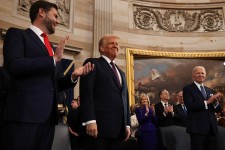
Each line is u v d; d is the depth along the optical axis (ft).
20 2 23.84
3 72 8.62
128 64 29.01
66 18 27.48
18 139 5.89
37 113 6.17
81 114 8.35
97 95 8.72
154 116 17.19
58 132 8.16
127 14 31.48
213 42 31.68
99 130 8.23
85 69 7.50
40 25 7.42
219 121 16.90
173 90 29.37
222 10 32.89
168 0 33.12
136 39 30.89
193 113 12.55
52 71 6.66
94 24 28.63
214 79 30.01
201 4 32.94
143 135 16.72
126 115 9.09
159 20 32.40
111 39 9.75
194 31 32.24
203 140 12.09
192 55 30.55
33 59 6.29
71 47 26.09
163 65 30.19
